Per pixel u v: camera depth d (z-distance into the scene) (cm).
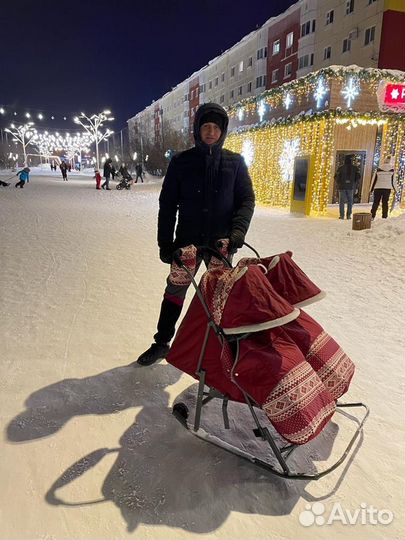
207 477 192
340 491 187
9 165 6600
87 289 448
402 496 185
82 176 4038
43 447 208
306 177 1109
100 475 192
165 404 247
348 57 2639
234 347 189
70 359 295
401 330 351
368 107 1094
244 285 180
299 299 207
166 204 275
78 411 237
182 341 213
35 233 792
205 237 270
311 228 870
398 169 1213
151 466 198
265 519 172
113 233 815
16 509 173
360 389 263
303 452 209
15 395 250
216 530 166
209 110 248
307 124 1177
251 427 228
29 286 454
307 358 197
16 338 325
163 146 4359
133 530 165
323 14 2808
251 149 1552
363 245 664
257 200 1538
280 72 3331
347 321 369
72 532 163
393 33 2342
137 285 464
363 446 214
